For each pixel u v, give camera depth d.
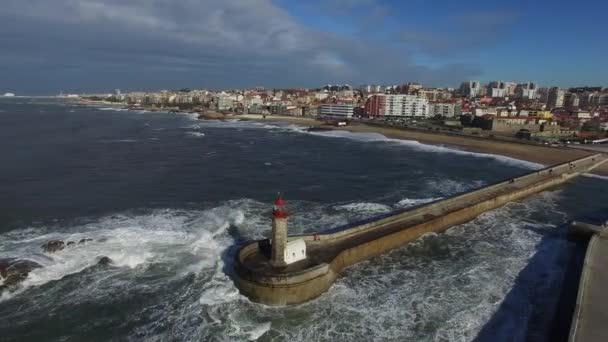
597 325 19.23
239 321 21.86
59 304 23.00
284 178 56.12
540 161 77.31
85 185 49.12
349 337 20.64
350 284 25.88
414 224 33.38
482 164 73.00
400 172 62.91
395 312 22.78
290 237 28.05
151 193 45.94
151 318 22.02
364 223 32.31
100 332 20.91
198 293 24.31
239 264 24.81
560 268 28.22
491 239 33.91
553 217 40.50
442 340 20.39
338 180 55.66
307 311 22.89
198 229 33.66
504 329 21.19
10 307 22.61
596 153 86.38
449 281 26.33
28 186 47.97
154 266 27.27
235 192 47.28
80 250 28.95
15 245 29.86
